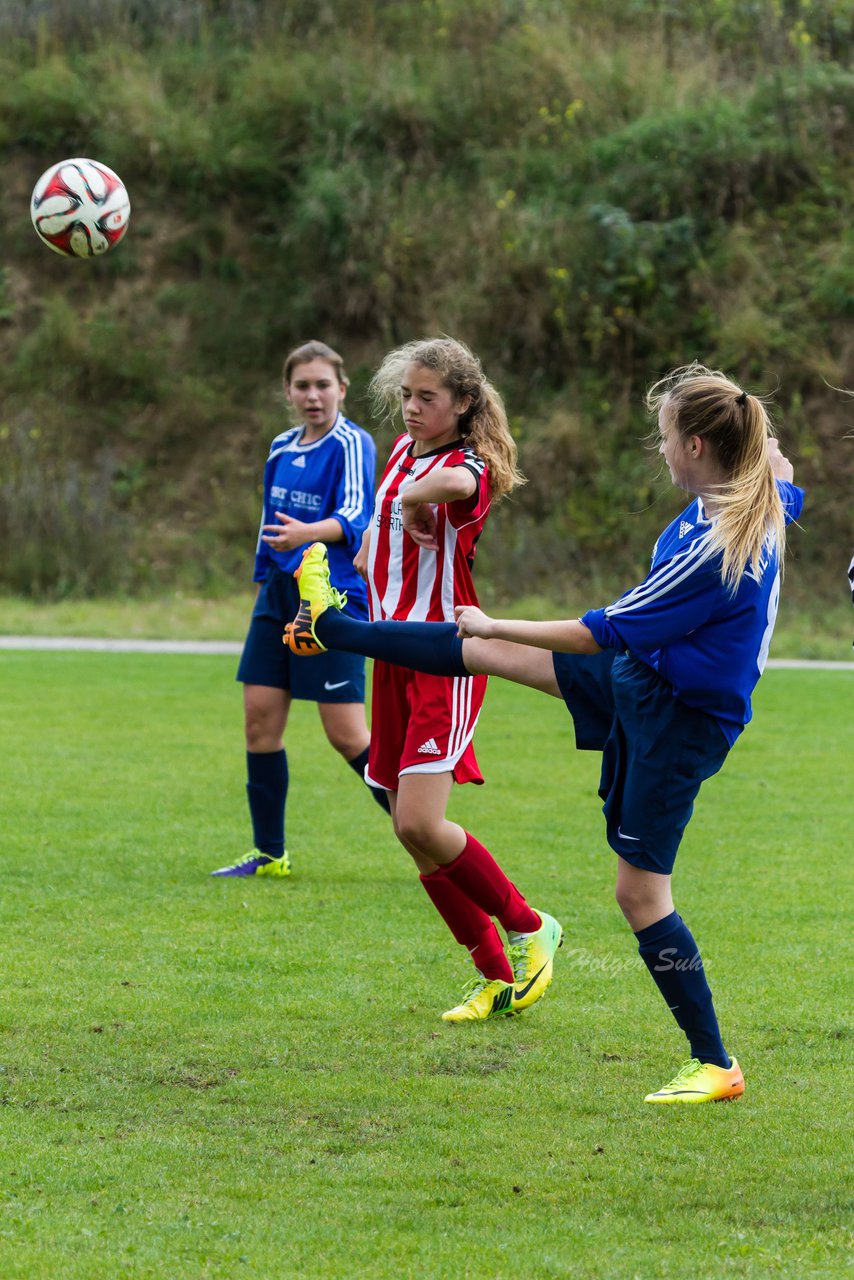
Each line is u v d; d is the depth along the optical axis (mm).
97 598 49656
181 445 56344
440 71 63562
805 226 56000
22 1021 10609
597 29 65875
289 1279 6723
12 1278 6707
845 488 51000
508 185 58812
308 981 11789
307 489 15633
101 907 14039
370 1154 8305
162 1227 7273
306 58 64875
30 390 56875
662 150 57750
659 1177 8047
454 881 10984
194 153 61469
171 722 26109
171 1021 10688
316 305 58031
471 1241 7164
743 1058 10133
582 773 21953
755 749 24281
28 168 62312
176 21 66812
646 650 8953
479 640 9953
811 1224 7445
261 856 15609
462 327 55719
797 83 59406
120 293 60156
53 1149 8289
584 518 51062
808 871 15891
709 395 9094
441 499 10719
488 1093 9359
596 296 54844
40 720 26141
